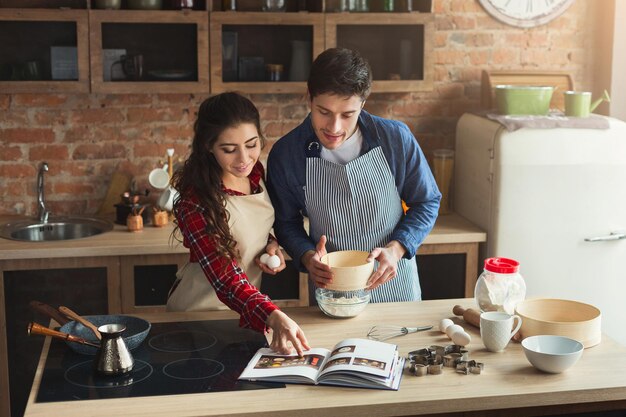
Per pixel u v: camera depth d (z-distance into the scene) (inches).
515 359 89.5
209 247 95.2
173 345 94.0
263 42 161.8
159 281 149.3
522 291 99.3
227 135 92.2
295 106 172.2
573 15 176.4
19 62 154.9
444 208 169.3
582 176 153.1
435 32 173.0
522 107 157.6
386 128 109.7
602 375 85.1
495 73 171.6
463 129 166.4
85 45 152.5
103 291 147.9
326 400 79.5
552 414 85.9
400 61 164.9
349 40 163.6
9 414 149.3
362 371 81.8
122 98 166.2
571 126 152.1
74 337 90.7
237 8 163.8
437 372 85.5
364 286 101.3
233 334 97.6
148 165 169.5
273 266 103.8
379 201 111.5
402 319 101.9
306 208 113.5
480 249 158.4
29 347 148.0
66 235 161.9
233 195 100.7
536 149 151.1
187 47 159.5
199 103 168.7
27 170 166.2
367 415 78.7
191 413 76.9
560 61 177.9
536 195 152.7
